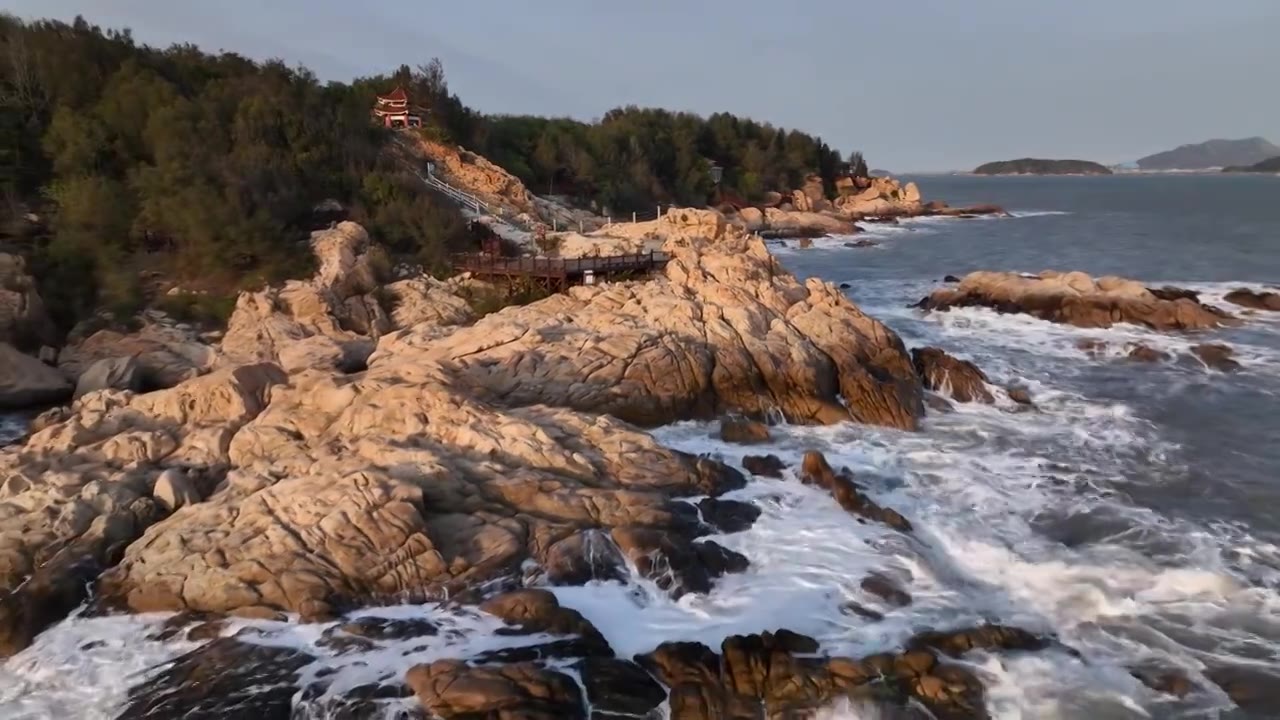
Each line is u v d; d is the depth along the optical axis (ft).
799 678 50.60
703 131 466.29
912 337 144.77
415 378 88.63
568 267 142.82
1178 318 147.43
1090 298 153.69
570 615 56.65
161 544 63.00
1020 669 53.16
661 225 193.47
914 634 56.08
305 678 51.70
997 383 117.39
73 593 60.59
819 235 360.07
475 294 143.54
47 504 68.54
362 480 65.87
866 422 102.27
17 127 149.38
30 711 50.67
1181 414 105.50
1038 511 77.25
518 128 335.47
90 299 128.98
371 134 209.05
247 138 160.86
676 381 101.45
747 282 124.06
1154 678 52.60
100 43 184.55
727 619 57.98
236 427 83.30
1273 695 51.11
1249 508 78.48
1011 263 245.86
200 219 135.23
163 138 150.00
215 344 122.42
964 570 66.49
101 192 136.05
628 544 64.49
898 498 79.92
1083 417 104.53
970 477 84.99
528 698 47.88
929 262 255.91
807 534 70.38
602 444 79.92
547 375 99.35
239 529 63.46
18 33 171.22
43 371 108.78
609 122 439.22
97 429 81.97
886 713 48.65
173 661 54.24
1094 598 61.98
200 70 201.26
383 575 60.29
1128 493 81.61
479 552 63.21
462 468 72.13
